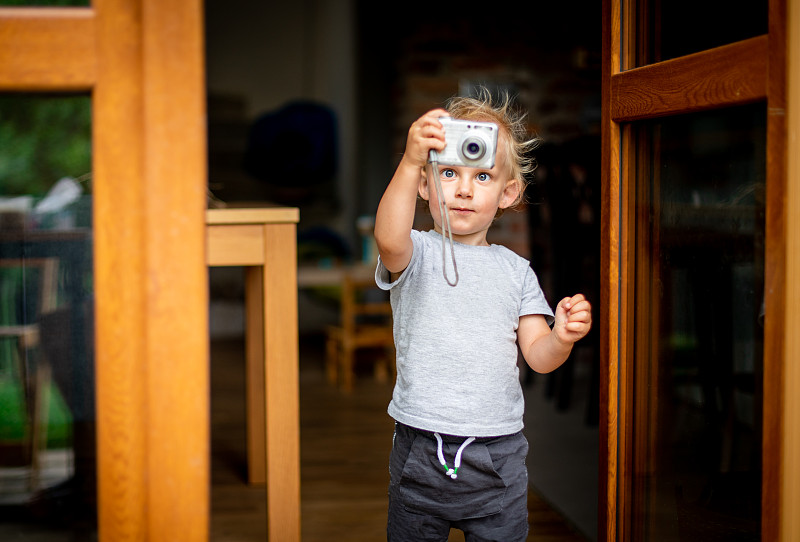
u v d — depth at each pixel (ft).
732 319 3.63
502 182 4.35
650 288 4.18
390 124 16.07
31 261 3.65
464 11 14.51
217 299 16.81
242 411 10.36
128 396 3.40
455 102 4.75
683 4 3.83
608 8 4.36
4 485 3.73
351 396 11.21
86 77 3.29
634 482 4.35
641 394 4.29
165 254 3.35
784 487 3.33
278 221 5.34
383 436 9.21
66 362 3.67
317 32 18.70
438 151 3.99
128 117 3.32
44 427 3.68
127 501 3.41
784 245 3.25
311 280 12.76
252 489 7.48
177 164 3.33
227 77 18.69
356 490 7.41
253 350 7.57
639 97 4.10
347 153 18.19
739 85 3.43
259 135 18.56
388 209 4.02
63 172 3.53
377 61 16.01
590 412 9.57
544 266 11.59
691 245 3.88
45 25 3.26
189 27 3.30
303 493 7.33
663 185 4.08
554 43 14.26
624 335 4.39
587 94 13.97
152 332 3.36
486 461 4.12
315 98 18.80
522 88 14.29
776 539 3.35
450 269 4.27
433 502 4.23
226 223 5.30
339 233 18.26
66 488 3.69
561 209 10.12
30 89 3.31
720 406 3.70
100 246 3.35
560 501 7.17
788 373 3.29
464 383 4.15
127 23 3.30
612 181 4.35
